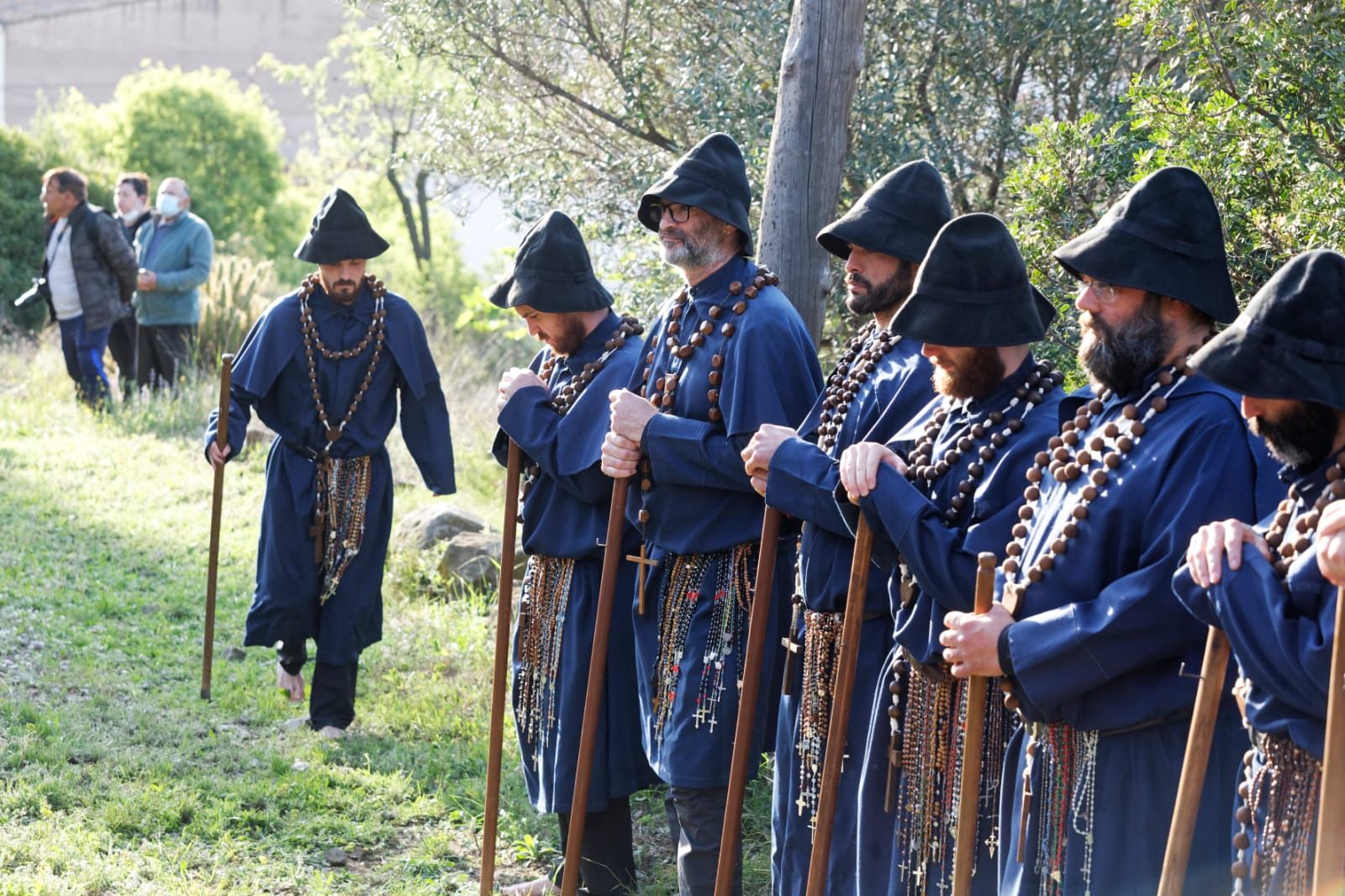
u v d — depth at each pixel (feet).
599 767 14.24
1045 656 9.27
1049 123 16.16
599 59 24.13
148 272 37.09
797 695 12.50
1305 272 8.33
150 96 75.92
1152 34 16.06
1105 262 9.59
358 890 14.83
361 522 18.78
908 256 12.01
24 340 49.98
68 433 34.83
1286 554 8.41
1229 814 9.17
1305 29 14.12
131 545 26.32
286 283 72.43
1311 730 8.18
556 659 14.43
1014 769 10.23
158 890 14.21
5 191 53.67
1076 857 9.50
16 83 111.45
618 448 13.33
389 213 79.92
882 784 11.35
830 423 12.51
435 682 20.80
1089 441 9.85
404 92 60.34
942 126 21.99
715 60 22.79
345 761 18.04
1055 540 9.72
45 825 15.24
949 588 10.39
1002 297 10.61
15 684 19.48
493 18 24.00
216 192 75.25
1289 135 14.17
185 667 20.95
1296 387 8.18
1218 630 8.59
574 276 14.53
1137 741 9.37
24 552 25.14
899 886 11.18
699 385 13.32
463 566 25.31
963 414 11.22
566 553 14.43
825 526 11.62
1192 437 9.39
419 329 19.11
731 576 13.21
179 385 37.83
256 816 16.17
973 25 21.39
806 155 17.19
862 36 17.30
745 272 13.64
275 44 109.19
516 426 14.44
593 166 25.00
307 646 22.15
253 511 29.14
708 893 13.25
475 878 15.33
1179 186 9.66
